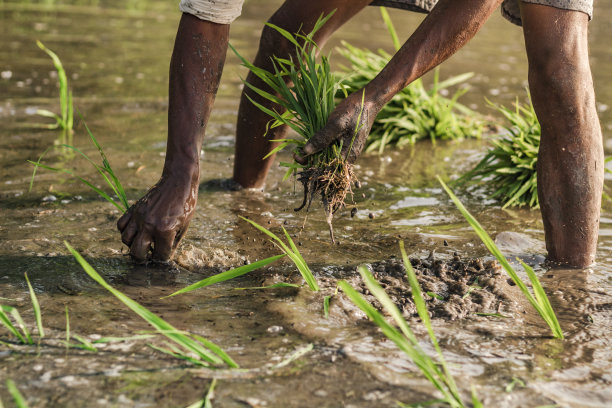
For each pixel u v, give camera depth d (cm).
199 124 226
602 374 166
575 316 200
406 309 198
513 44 800
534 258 246
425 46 214
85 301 199
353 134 213
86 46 658
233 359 166
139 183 317
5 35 691
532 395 155
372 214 283
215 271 227
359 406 148
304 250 248
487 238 178
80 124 415
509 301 207
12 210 276
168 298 203
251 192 313
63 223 264
